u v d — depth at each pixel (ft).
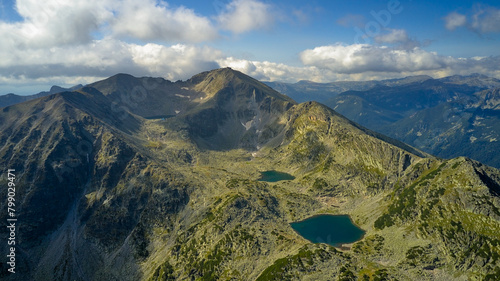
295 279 619.26
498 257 583.17
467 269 595.06
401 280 590.14
